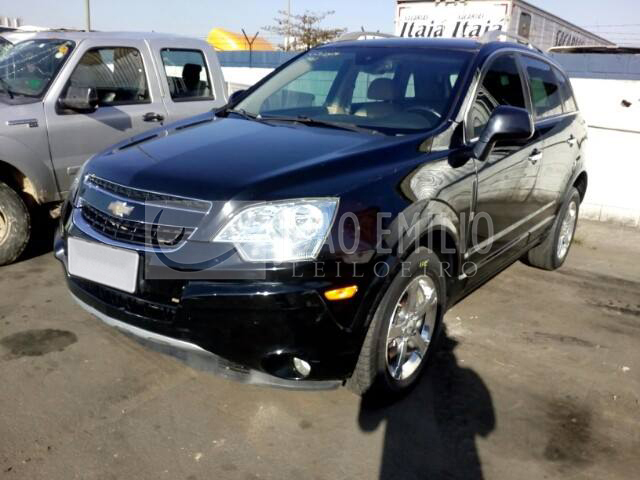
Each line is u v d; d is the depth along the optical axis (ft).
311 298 8.02
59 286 13.92
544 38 57.00
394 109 11.71
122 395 9.78
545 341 12.57
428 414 9.76
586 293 15.49
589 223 22.36
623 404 10.35
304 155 9.50
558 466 8.69
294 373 8.57
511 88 13.28
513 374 11.14
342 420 9.47
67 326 11.96
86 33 17.72
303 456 8.61
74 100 15.75
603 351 12.27
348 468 8.42
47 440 8.63
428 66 12.30
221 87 20.95
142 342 9.03
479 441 9.15
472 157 10.98
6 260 14.96
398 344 9.79
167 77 19.03
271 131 11.07
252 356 8.20
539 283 16.05
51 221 17.76
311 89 13.37
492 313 13.87
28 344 11.19
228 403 9.74
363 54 13.37
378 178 9.16
